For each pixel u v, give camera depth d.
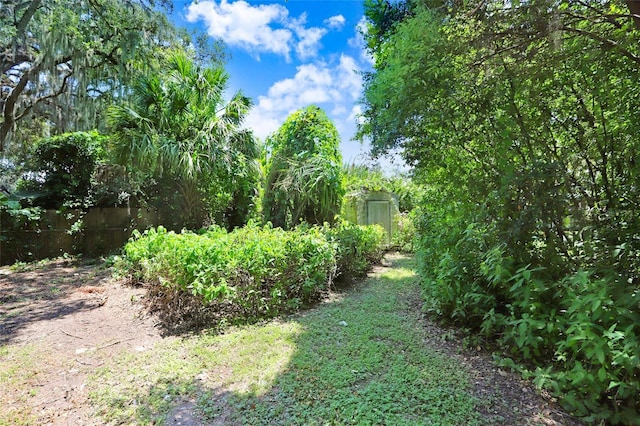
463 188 3.18
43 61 7.29
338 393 2.04
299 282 3.84
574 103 2.71
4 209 6.69
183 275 3.24
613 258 2.23
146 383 2.22
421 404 1.92
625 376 1.72
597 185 2.73
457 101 2.78
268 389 2.12
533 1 2.14
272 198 8.20
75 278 5.37
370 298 4.15
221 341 2.86
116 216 7.71
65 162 7.66
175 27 8.28
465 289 2.88
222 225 7.83
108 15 7.31
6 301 4.12
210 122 7.16
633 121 2.50
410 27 2.70
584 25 2.36
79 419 1.87
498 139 2.81
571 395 1.82
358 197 8.56
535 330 2.28
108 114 6.69
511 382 2.16
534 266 2.44
